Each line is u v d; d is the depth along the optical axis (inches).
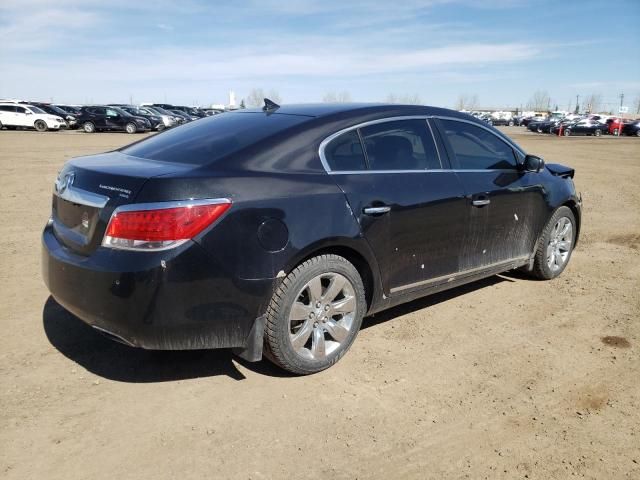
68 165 144.1
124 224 116.4
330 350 142.9
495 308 189.8
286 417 123.2
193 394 131.8
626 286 214.7
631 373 146.5
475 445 115.1
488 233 181.0
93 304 120.7
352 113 153.1
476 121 185.8
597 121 1860.2
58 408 124.2
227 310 123.1
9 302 182.7
